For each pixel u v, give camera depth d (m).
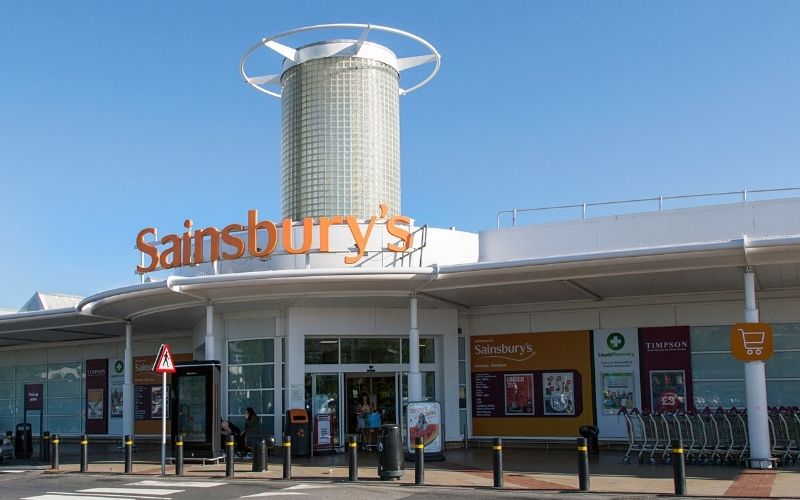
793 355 21.53
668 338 22.91
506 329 24.88
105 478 17.95
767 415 17.47
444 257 24.08
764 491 13.93
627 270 18.38
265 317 23.84
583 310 23.98
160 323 27.56
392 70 31.44
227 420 23.95
